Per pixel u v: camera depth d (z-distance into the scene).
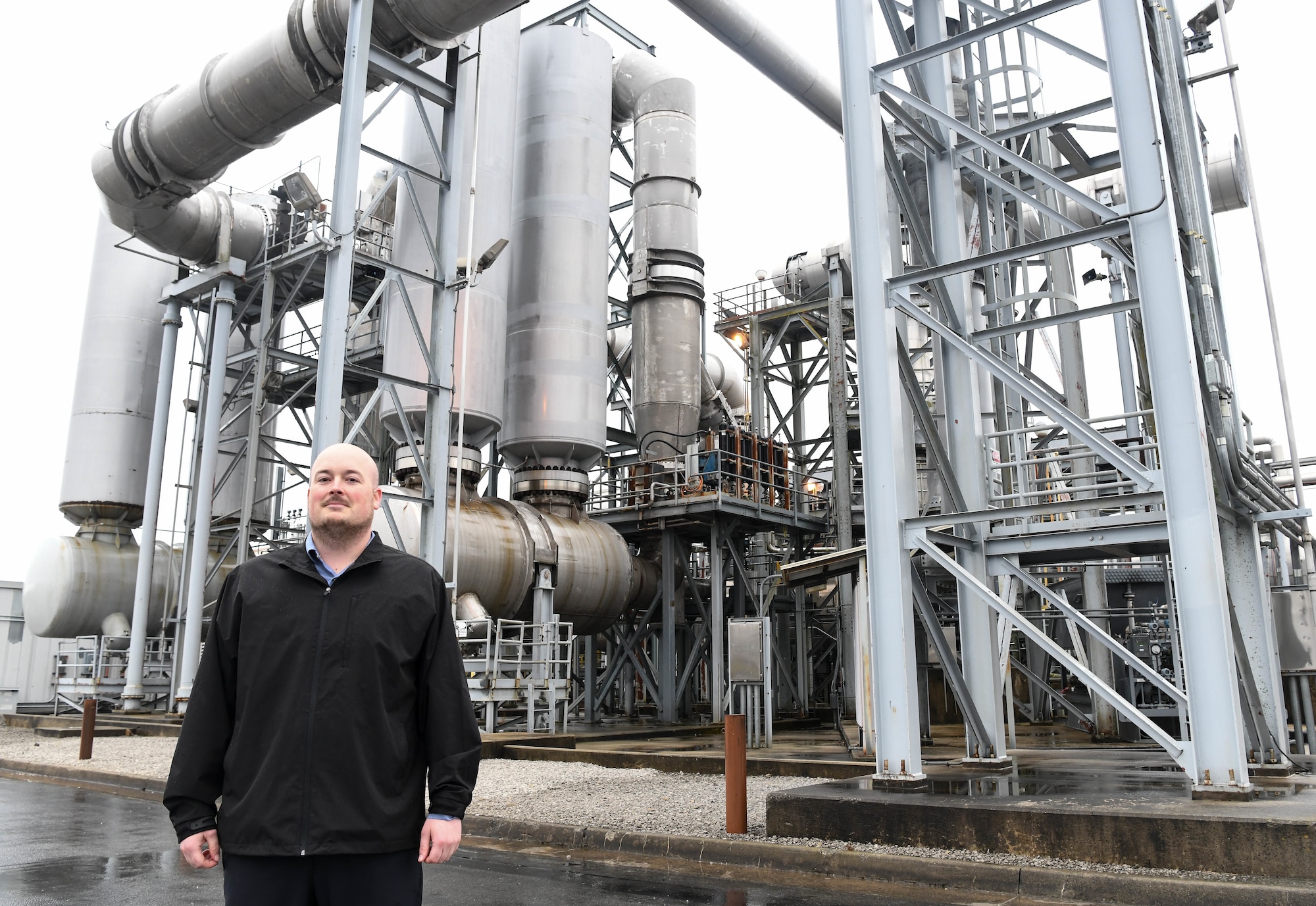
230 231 23.97
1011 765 10.44
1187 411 8.08
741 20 21.91
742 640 17.20
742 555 29.70
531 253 23.75
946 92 11.97
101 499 26.61
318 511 3.40
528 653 21.80
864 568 15.28
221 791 3.30
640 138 26.73
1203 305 10.00
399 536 16.77
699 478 24.67
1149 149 8.47
